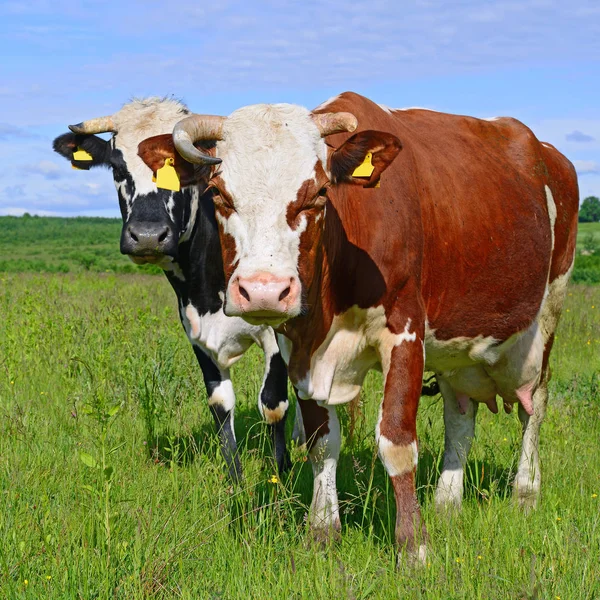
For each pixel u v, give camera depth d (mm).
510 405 5871
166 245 6004
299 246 3895
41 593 3564
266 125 4027
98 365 7512
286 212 3871
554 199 6078
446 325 5066
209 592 3705
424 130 5312
